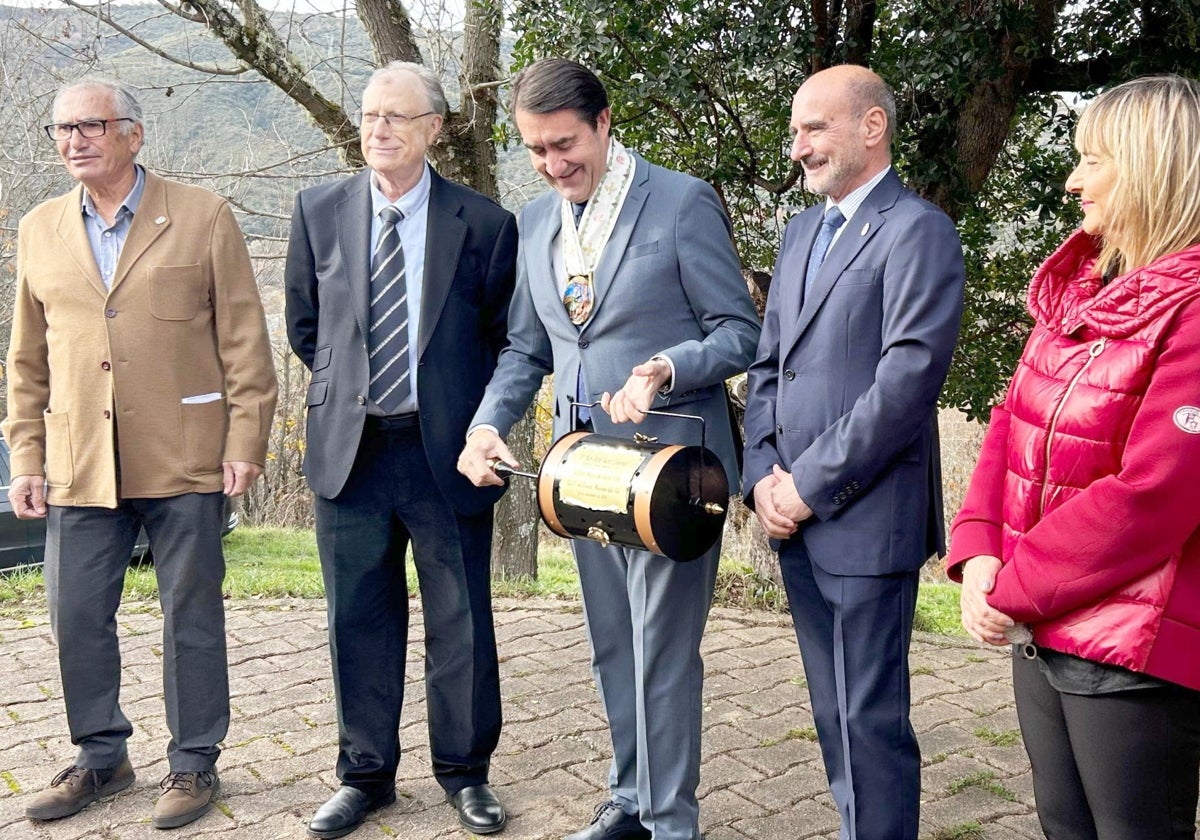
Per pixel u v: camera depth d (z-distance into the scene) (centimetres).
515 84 269
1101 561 185
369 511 304
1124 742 187
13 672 437
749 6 475
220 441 324
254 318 326
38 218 323
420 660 447
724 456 285
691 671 276
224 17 638
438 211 304
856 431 243
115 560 323
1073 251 207
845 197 262
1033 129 592
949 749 366
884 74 488
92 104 303
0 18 729
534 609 524
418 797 329
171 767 319
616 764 297
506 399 295
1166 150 183
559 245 285
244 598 545
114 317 311
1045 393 199
